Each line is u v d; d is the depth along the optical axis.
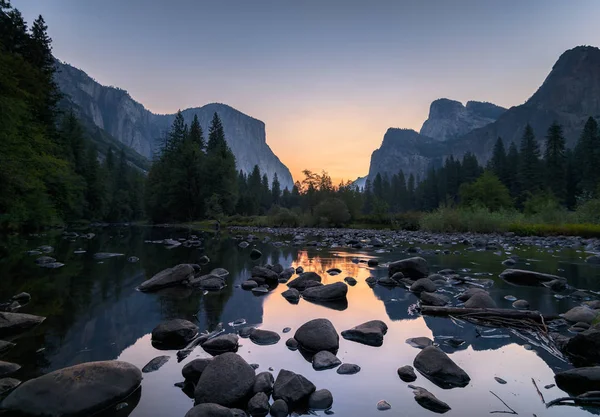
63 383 2.93
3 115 15.52
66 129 53.03
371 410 2.85
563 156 67.06
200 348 4.18
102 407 2.85
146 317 5.46
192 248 15.93
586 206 29.78
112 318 5.38
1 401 2.88
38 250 13.86
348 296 6.94
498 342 4.49
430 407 2.90
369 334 4.51
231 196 55.50
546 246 17.38
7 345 4.16
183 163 56.16
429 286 7.20
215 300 6.55
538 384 3.36
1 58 17.38
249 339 4.55
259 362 3.81
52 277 8.48
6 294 6.77
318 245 17.58
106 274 8.98
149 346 4.27
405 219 39.19
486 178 52.06
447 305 6.13
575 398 2.99
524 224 27.09
